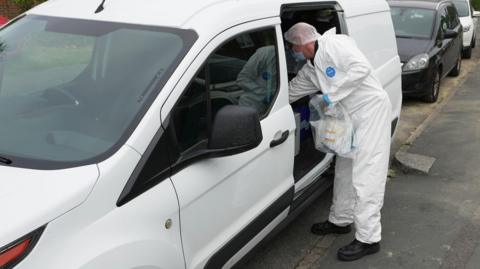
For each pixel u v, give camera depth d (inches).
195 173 93.7
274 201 122.6
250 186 111.9
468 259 146.1
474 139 257.0
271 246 155.8
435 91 344.8
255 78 116.0
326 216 176.2
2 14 455.5
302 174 150.6
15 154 84.7
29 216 69.6
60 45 103.9
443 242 155.5
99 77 95.9
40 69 103.1
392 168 218.7
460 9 547.2
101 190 77.0
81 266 71.6
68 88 96.6
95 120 88.6
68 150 84.1
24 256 67.5
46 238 69.9
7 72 105.1
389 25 190.1
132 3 110.0
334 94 129.6
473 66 504.4
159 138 86.1
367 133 133.1
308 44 134.3
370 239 142.9
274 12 121.2
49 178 77.3
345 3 157.8
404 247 152.5
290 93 142.2
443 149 242.7
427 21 360.8
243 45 109.6
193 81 94.0
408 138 262.1
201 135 99.2
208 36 97.8
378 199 138.3
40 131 89.7
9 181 77.0
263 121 117.4
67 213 72.6
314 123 139.3
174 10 103.8
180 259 90.8
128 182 80.8
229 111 90.5
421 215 173.6
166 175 88.0
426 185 200.1
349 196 151.2
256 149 112.0
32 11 119.7
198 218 95.3
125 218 79.4
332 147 135.0
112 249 75.9
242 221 111.3
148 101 87.7
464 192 192.9
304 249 154.3
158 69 92.4
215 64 101.1
